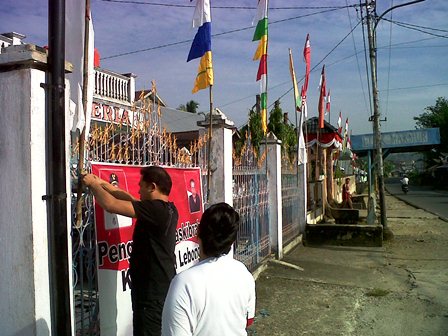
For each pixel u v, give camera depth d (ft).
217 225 6.42
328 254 31.09
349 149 79.15
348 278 24.30
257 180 25.52
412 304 19.61
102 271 10.59
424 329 16.61
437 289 22.00
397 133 62.59
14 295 8.45
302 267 26.68
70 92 9.46
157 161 13.56
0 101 8.54
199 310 5.96
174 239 9.97
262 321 17.40
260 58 23.20
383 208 41.37
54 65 8.52
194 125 71.82
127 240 11.48
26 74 8.34
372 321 17.52
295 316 18.02
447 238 38.45
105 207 9.16
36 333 8.29
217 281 6.20
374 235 34.27
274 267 26.21
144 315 9.39
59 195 8.57
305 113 34.42
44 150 8.59
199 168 16.44
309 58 34.19
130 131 12.42
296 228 34.88
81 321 10.23
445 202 85.20
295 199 34.76
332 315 18.19
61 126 8.61
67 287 8.73
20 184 8.39
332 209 51.11
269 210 28.04
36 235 8.36
